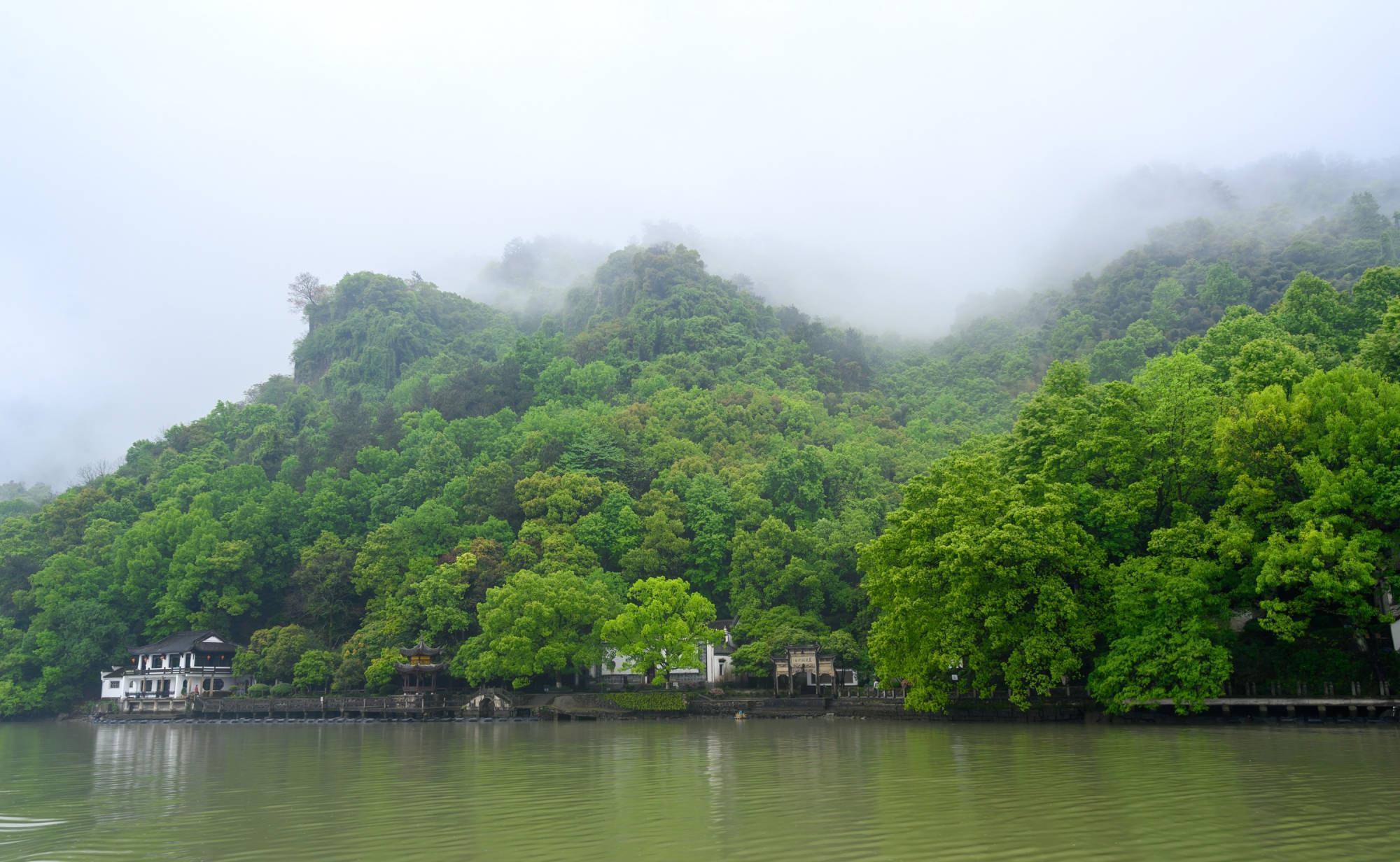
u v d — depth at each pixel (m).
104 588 134.25
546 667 107.12
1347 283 182.75
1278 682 62.59
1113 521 68.56
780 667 100.00
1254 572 61.12
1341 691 60.75
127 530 144.75
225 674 126.00
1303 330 93.62
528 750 62.03
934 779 39.19
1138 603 62.19
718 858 25.16
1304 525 57.44
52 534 150.12
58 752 69.00
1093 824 27.97
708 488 133.38
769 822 30.17
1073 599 64.38
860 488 140.25
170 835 31.06
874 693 91.62
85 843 29.89
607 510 129.38
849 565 115.69
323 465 171.38
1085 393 81.62
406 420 182.38
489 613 104.44
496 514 136.25
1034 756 46.72
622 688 108.44
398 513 140.88
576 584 107.81
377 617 117.62
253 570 134.12
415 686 110.31
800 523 127.38
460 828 30.94
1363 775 36.84
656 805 34.75
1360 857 23.23
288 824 32.81
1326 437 59.66
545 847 27.42
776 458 147.88
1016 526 65.25
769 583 113.38
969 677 71.31
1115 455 70.50
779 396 189.25
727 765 47.84
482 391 199.75
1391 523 58.84
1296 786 34.25
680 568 125.81
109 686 124.56
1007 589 65.62
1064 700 70.19
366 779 46.53
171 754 66.50
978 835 26.84
